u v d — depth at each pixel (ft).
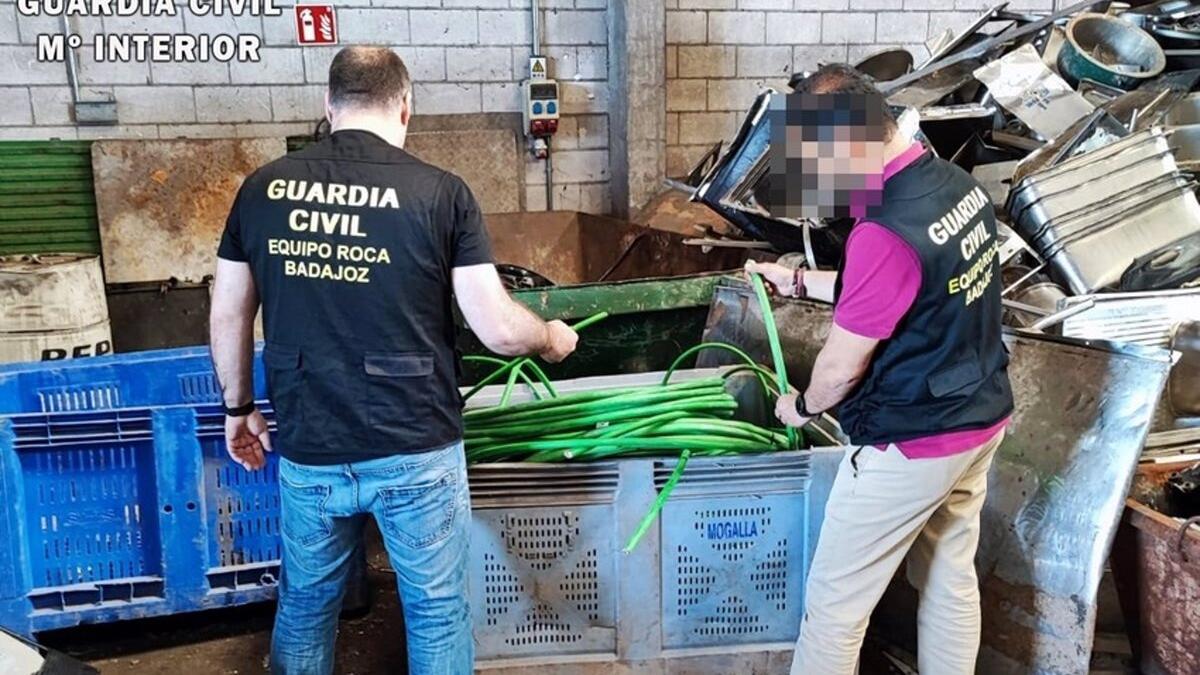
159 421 7.19
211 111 14.37
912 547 6.16
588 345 9.30
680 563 6.44
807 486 6.36
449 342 5.47
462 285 5.28
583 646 6.55
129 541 7.43
